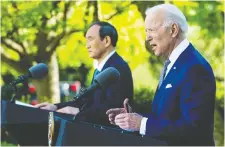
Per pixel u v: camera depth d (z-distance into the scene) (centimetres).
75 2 916
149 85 896
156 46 404
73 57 901
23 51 934
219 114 953
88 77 891
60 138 351
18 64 935
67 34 916
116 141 345
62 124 354
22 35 919
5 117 478
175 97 383
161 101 391
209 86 376
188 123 367
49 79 875
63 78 897
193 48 397
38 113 473
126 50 895
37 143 476
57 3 917
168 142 370
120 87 515
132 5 899
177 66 389
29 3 923
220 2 916
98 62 550
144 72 902
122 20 902
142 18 900
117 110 411
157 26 400
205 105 371
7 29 927
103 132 347
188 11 917
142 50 895
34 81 855
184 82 378
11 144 768
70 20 917
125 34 898
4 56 935
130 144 344
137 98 874
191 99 372
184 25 400
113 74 381
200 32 935
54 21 920
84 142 348
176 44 399
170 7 403
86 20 915
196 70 377
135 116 373
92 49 549
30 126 474
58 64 902
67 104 518
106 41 546
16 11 927
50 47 916
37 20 917
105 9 912
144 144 343
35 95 859
